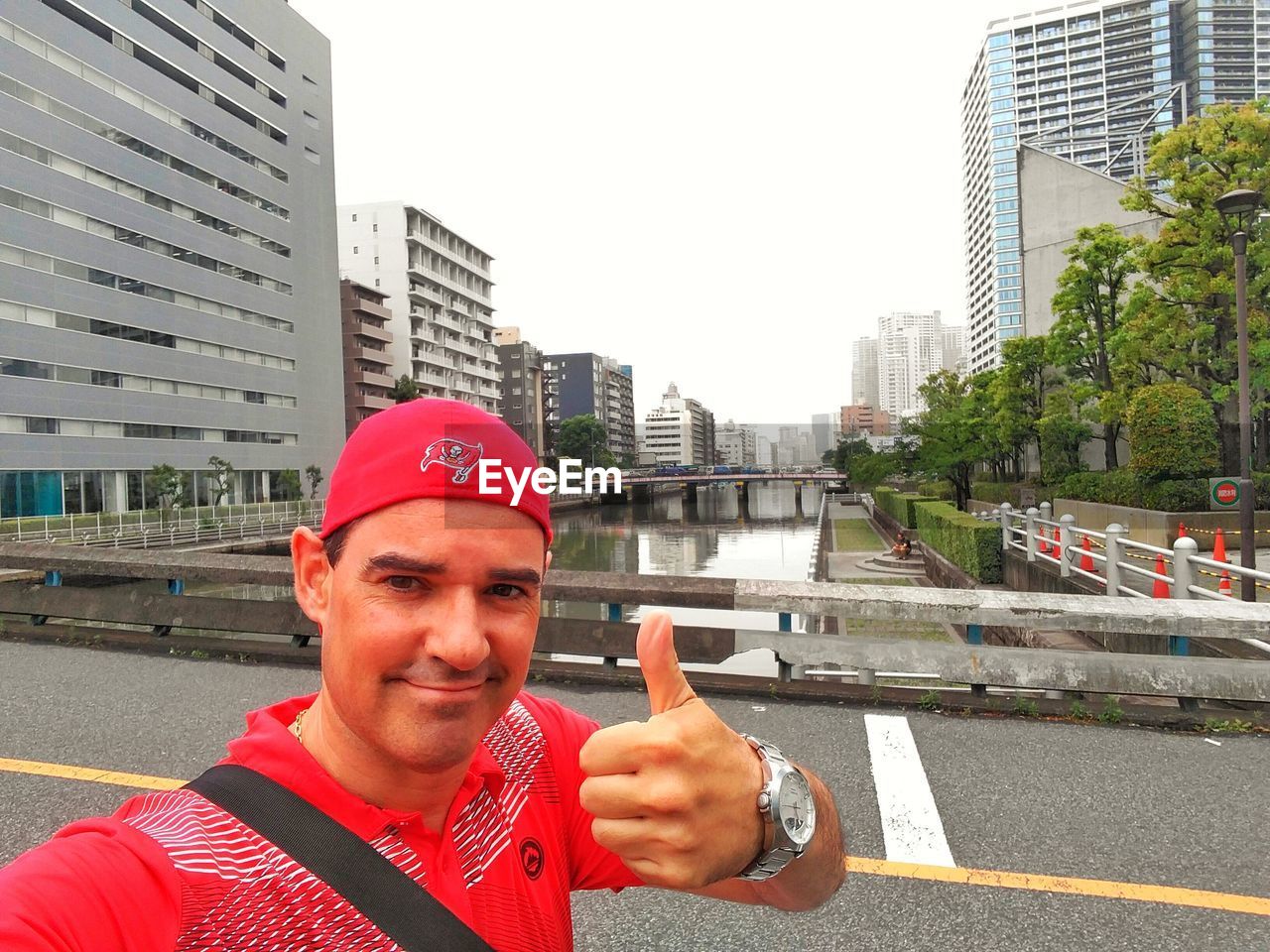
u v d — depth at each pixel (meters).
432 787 0.85
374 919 0.76
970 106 126.44
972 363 124.31
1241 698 4.52
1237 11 110.25
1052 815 3.29
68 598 6.68
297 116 57.47
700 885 0.79
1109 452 27.38
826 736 4.29
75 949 0.63
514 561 0.77
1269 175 18.47
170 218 45.25
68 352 38.59
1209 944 2.39
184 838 0.75
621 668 5.46
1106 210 36.72
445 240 91.69
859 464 45.53
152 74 44.19
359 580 0.76
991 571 16.67
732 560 46.03
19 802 3.39
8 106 35.91
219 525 39.94
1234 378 20.09
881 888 2.74
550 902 0.96
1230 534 16.12
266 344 53.25
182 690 5.11
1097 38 113.25
